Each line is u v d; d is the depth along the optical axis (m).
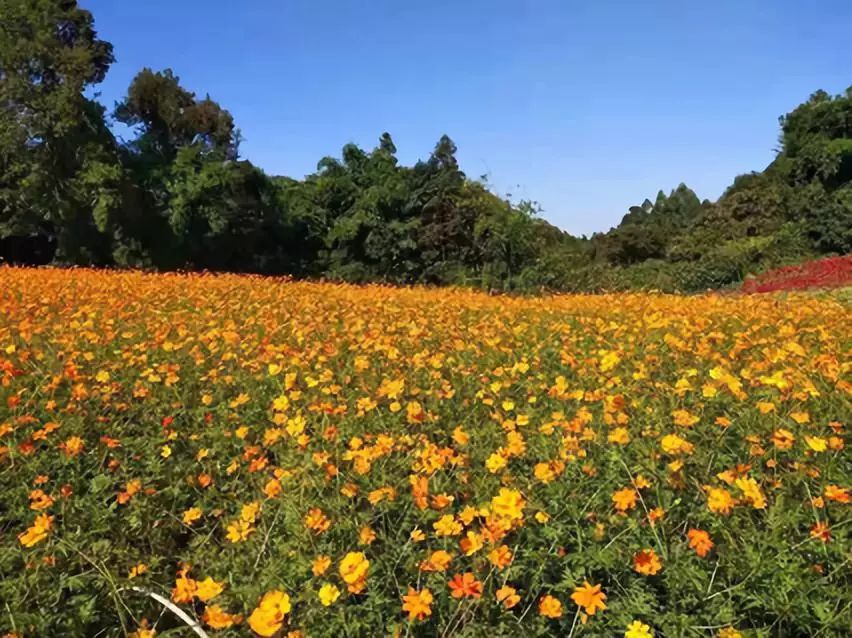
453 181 27.44
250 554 2.57
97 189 24.30
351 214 29.12
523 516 2.48
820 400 3.64
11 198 24.70
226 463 3.61
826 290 16.00
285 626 2.11
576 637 2.14
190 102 31.94
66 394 4.39
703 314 8.45
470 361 5.57
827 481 2.65
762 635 1.98
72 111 24.02
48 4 25.83
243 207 28.47
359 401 3.93
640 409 3.64
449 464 3.19
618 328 6.91
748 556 2.17
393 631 2.11
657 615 2.12
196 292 10.81
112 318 7.45
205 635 2.11
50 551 2.47
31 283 11.23
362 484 2.95
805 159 43.19
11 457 3.31
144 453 3.69
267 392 4.79
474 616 2.11
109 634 2.31
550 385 4.72
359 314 8.59
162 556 2.78
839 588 2.12
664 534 2.43
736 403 3.65
